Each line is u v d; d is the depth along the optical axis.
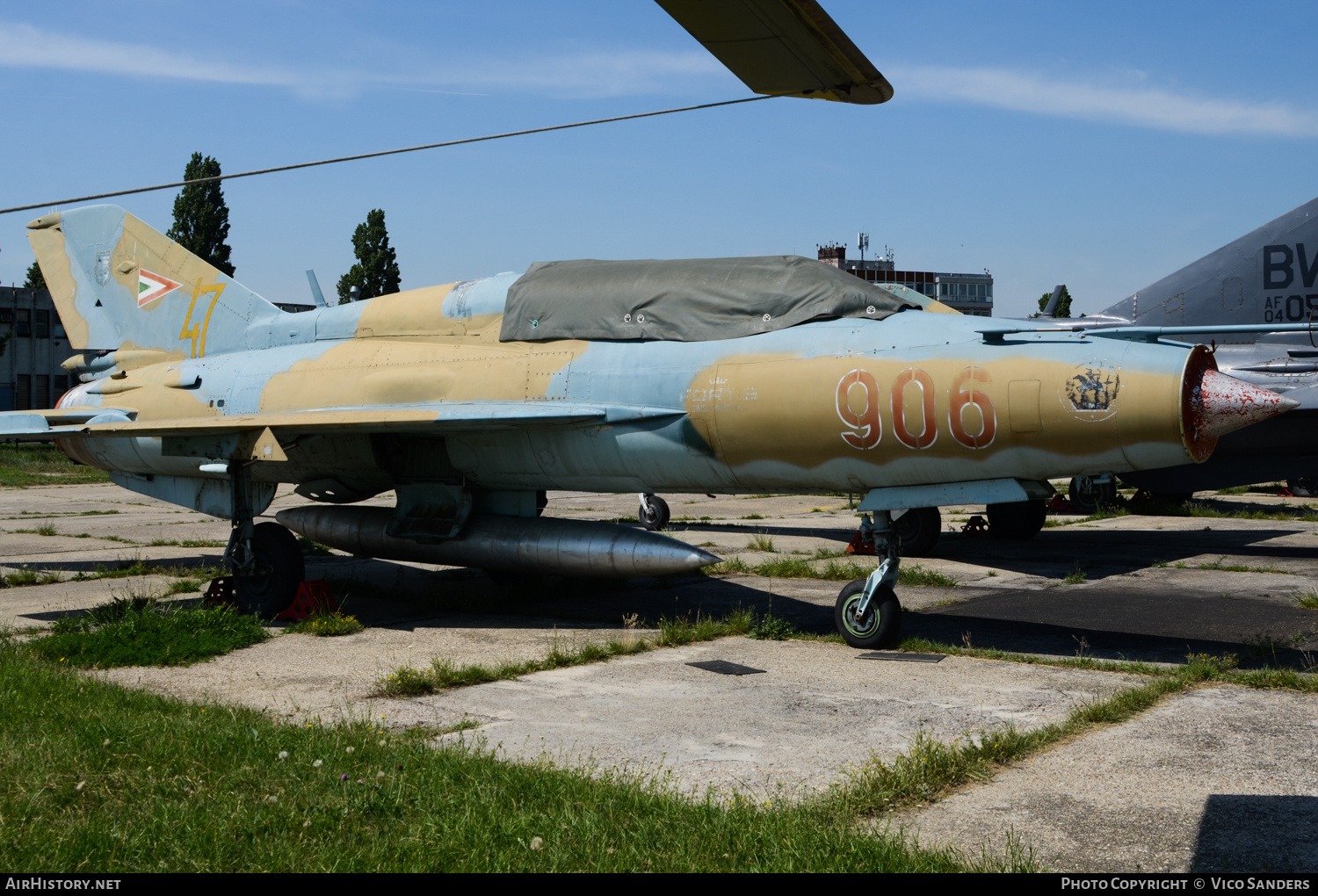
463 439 10.46
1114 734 5.83
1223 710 6.37
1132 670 7.48
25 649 8.02
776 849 3.94
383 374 11.00
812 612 10.39
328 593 10.36
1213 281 18.72
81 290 14.82
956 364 7.91
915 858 3.87
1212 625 9.41
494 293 10.77
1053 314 22.91
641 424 9.29
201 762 4.93
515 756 5.41
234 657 8.29
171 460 12.27
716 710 6.45
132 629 8.48
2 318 55.91
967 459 7.93
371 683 7.32
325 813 4.28
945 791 4.84
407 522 11.15
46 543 17.89
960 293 105.88
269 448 9.98
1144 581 12.29
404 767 4.87
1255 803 4.66
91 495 29.98
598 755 5.46
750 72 4.80
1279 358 18.08
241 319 13.44
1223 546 15.65
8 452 45.59
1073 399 7.40
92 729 5.35
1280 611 10.13
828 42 4.42
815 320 8.91
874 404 8.12
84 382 14.95
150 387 13.13
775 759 5.39
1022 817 4.49
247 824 4.14
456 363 10.66
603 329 9.84
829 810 4.45
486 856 3.88
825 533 18.06
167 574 13.70
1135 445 7.33
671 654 8.30
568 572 10.12
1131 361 7.35
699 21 4.22
